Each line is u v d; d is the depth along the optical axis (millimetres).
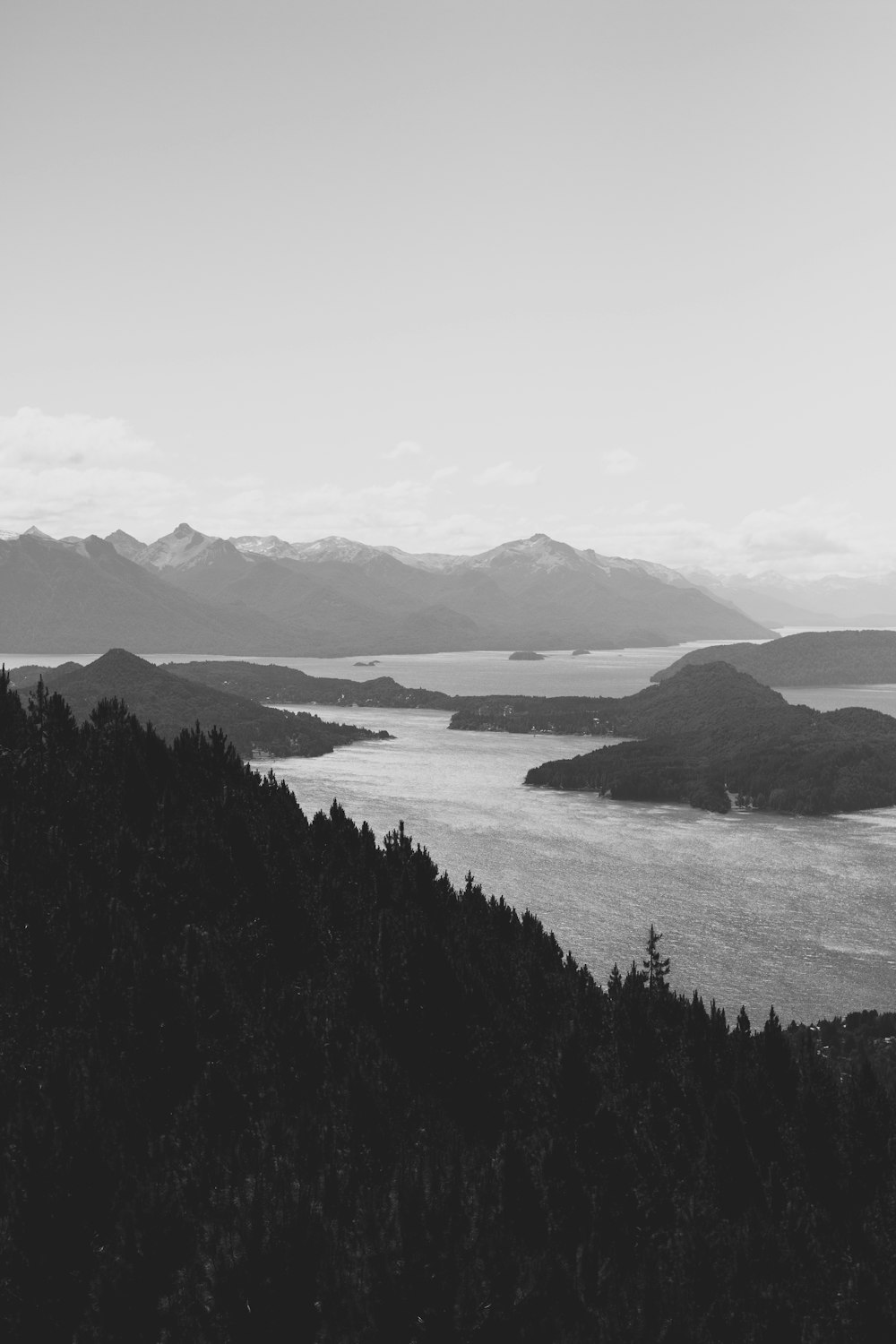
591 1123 47875
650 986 76000
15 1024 45688
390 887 84000
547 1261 35375
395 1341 31297
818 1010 105125
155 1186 35250
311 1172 38438
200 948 56031
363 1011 55531
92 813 74312
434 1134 44562
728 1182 46250
